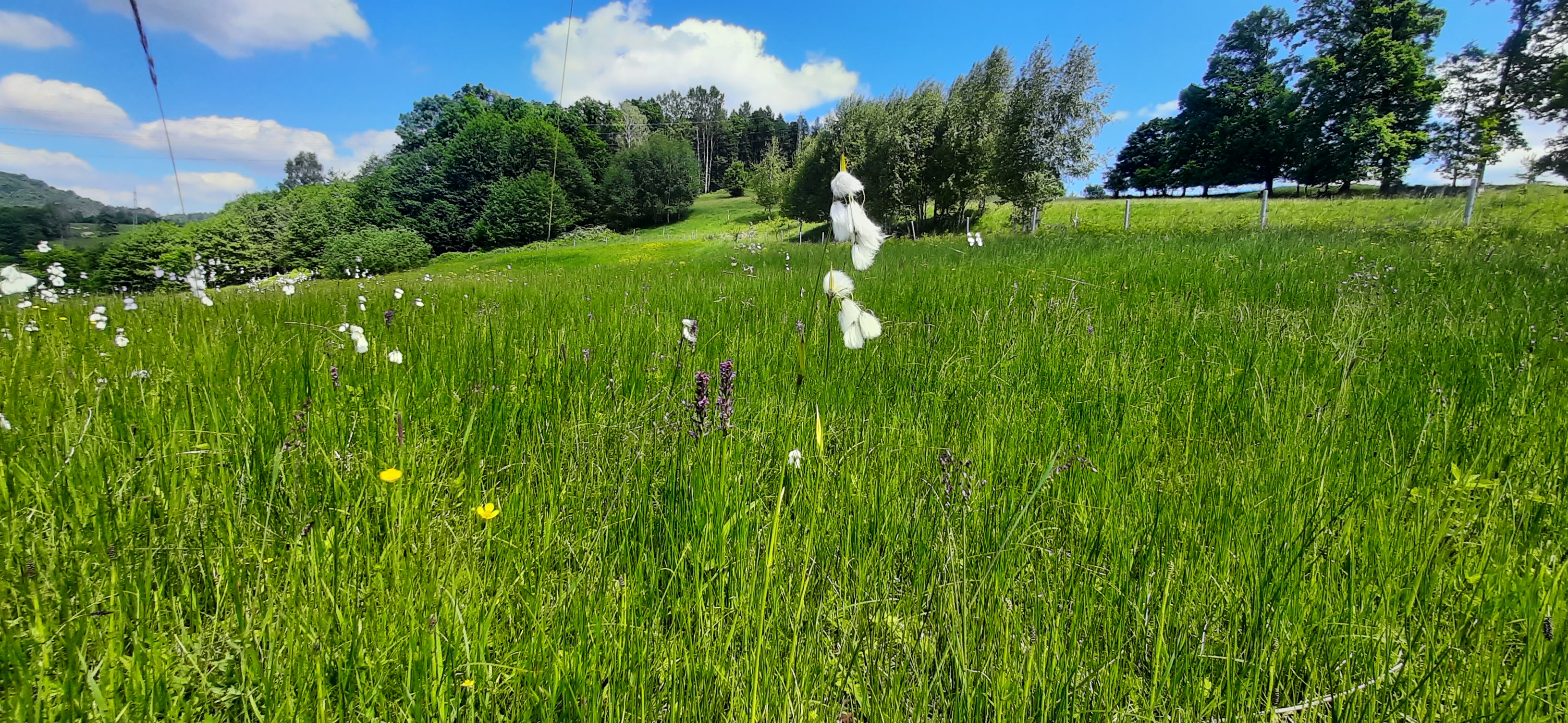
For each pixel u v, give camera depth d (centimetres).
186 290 635
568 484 211
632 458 230
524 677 134
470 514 192
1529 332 380
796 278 803
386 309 608
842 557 177
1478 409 262
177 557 165
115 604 143
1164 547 175
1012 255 1115
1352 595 153
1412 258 804
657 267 1373
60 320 462
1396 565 165
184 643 138
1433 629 143
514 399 275
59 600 142
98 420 231
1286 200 2800
